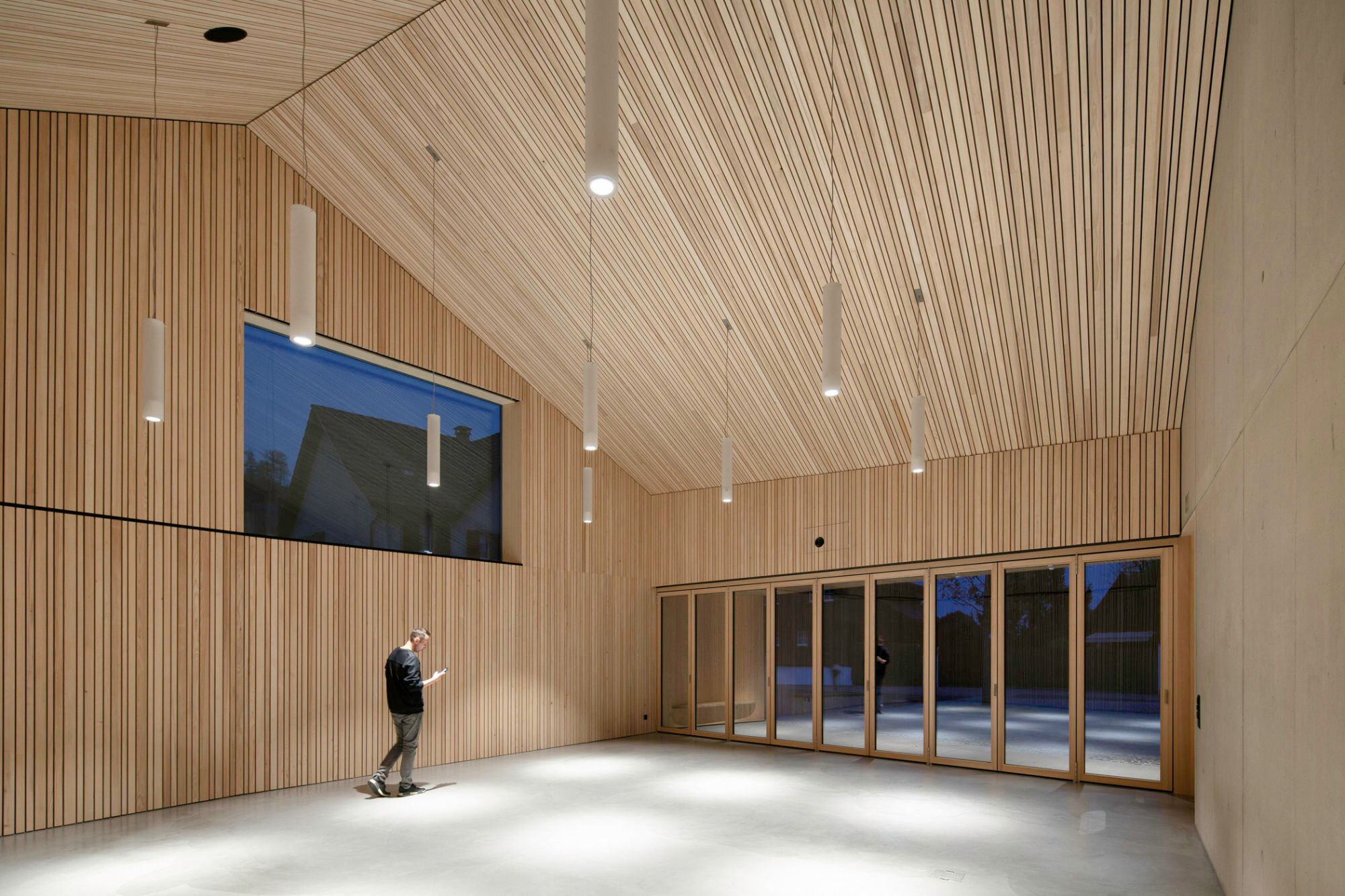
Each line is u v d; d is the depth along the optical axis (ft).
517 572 36.55
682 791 27.14
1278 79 11.76
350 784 28.63
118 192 25.05
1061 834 21.56
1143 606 28.32
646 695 42.22
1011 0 18.11
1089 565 29.55
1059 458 30.17
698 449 38.32
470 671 34.17
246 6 18.93
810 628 37.01
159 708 24.85
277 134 28.76
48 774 22.41
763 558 38.60
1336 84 8.73
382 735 30.81
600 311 32.07
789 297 28.32
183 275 26.45
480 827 22.47
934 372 29.01
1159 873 18.25
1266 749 12.73
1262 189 13.00
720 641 40.29
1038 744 30.09
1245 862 14.62
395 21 23.02
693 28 21.18
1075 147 20.48
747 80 21.93
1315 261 9.67
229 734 26.50
